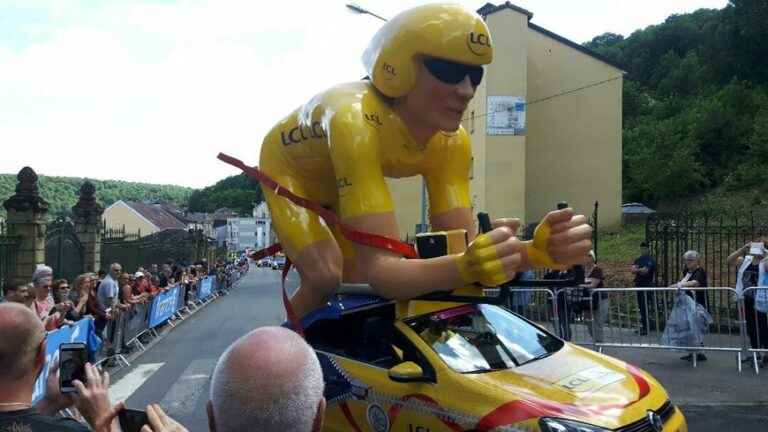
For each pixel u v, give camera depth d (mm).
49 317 7762
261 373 1644
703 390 7418
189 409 7566
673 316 8680
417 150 5504
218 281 26609
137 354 11477
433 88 5074
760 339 8578
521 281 4680
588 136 29453
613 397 4098
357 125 5145
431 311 4926
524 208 26953
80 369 2449
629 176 39906
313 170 5793
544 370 4469
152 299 13508
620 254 23406
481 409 4012
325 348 5184
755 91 42094
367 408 4656
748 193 32875
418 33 4980
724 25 46781
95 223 17859
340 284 5617
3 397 2232
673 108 46188
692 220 12812
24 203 13336
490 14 26672
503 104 26656
